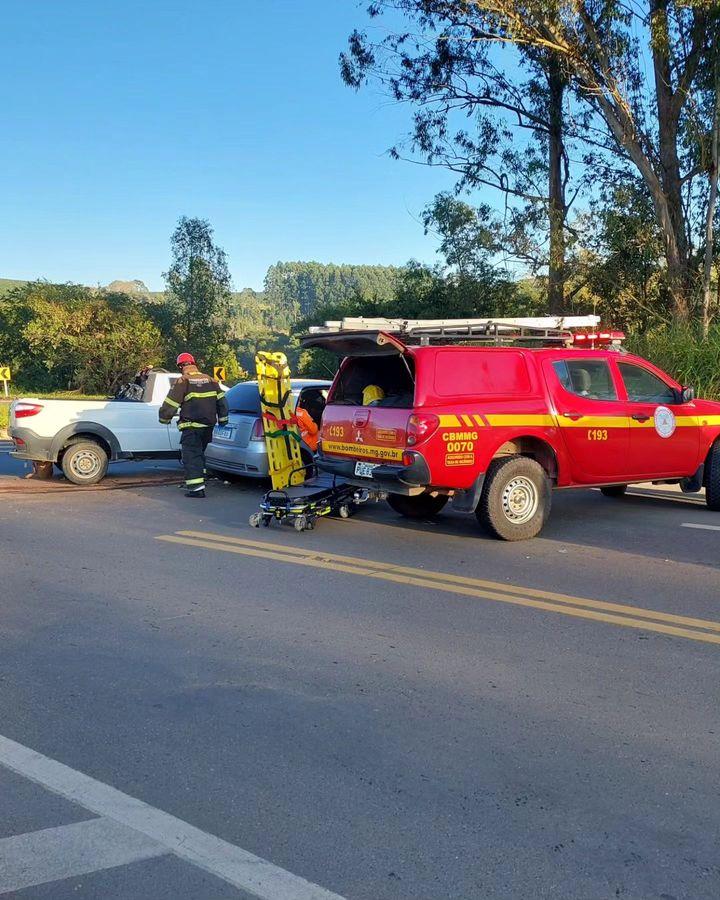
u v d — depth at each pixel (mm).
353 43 24156
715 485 9805
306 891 2793
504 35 22672
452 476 7895
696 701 4348
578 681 4602
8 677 4637
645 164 21672
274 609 5895
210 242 57750
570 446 8625
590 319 10617
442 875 2883
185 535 8398
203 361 57156
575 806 3328
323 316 41594
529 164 26547
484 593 6297
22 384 55031
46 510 9797
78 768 3615
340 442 8641
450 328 9508
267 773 3576
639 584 6594
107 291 57938
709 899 2781
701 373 15391
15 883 2828
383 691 4453
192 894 2777
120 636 5316
